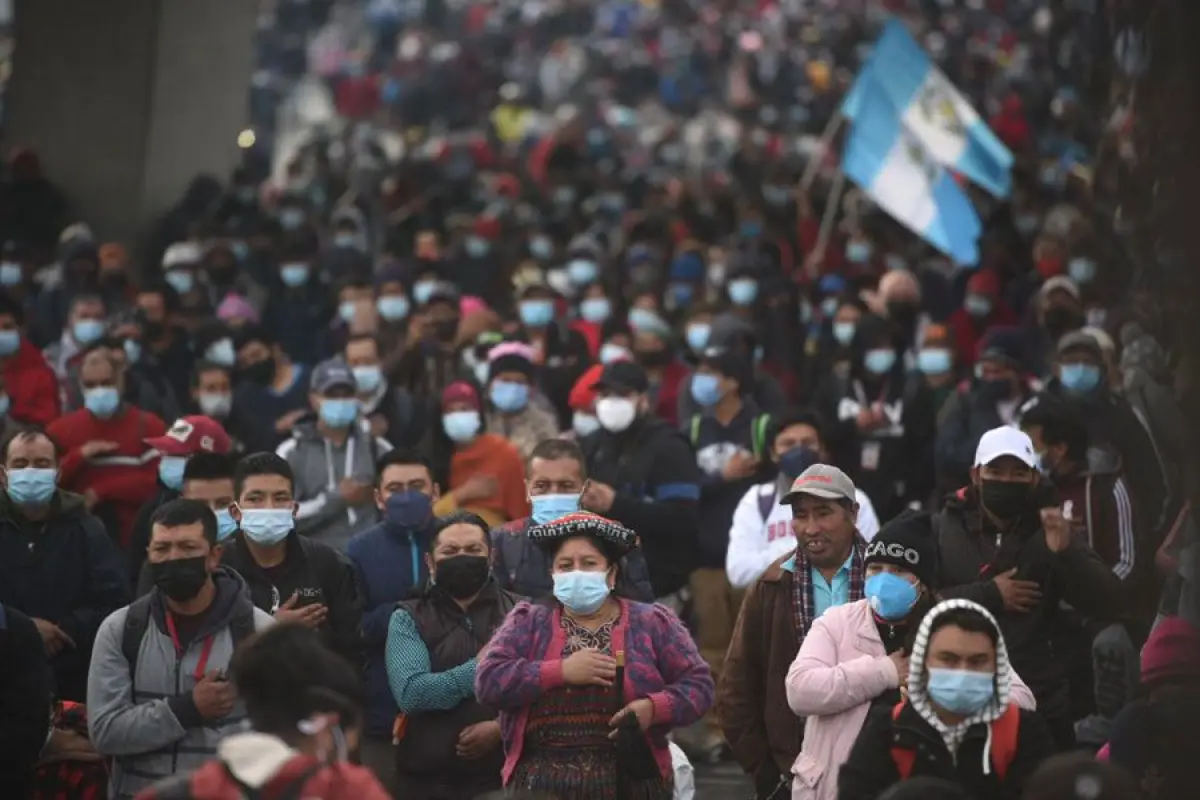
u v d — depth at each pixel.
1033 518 27.89
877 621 25.22
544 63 147.00
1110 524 30.75
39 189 75.62
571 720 24.27
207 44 77.38
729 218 81.94
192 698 24.53
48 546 30.66
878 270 71.12
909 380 48.03
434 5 159.50
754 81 142.88
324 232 82.88
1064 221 71.88
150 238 75.75
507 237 77.19
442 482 38.78
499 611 27.78
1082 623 27.78
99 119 76.56
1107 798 18.72
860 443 44.53
